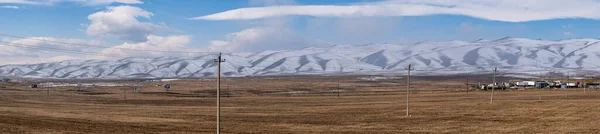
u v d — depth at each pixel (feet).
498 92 537.24
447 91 595.06
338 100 458.91
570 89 578.25
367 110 329.52
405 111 317.01
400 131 219.00
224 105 406.82
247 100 467.52
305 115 301.63
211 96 560.20
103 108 357.61
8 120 217.15
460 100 416.67
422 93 559.38
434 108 330.75
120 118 263.29
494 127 236.22
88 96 533.55
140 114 298.56
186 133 200.44
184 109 346.13
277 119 277.03
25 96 500.33
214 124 242.58
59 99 477.36
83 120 243.60
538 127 232.94
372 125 246.47
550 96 449.89
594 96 437.58
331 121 267.39
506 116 282.15
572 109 302.86
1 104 382.22
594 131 212.64
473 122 260.01
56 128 202.08
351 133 209.56
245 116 293.43
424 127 237.04
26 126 201.26
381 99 462.60
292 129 224.12
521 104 336.49
